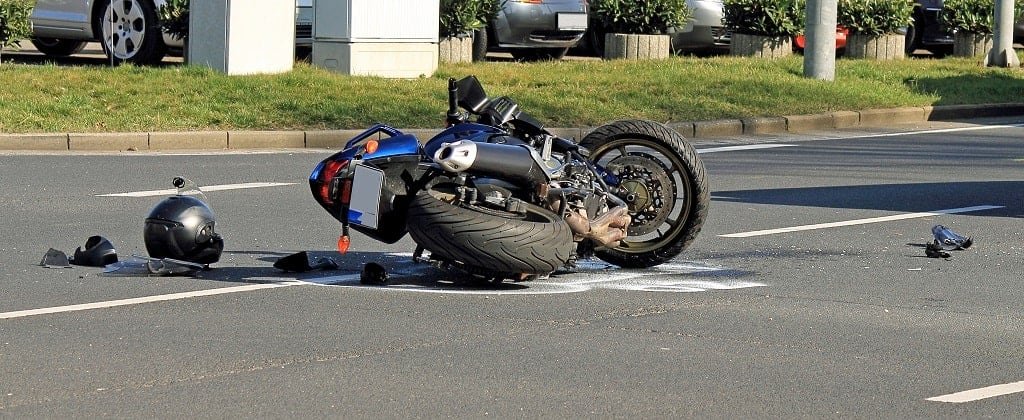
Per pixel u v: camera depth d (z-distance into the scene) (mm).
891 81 47969
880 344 16250
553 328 16719
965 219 25516
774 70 47125
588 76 44344
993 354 15914
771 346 16062
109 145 33750
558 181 19188
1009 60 53688
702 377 14711
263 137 35062
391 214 18594
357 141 19125
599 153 20641
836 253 22078
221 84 38719
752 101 42188
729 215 25562
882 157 34719
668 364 15195
